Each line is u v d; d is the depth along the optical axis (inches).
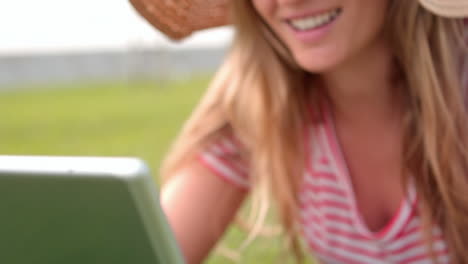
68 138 253.4
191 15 55.1
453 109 48.8
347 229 55.7
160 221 24.3
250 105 56.1
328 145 55.8
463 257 51.3
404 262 53.4
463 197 49.7
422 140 51.1
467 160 49.5
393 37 49.9
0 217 25.5
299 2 44.6
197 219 56.1
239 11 53.9
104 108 372.2
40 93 500.7
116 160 23.8
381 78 52.6
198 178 56.9
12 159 24.4
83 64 669.9
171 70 649.0
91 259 25.8
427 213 50.6
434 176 50.9
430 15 47.9
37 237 25.7
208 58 818.2
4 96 475.2
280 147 56.7
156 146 224.8
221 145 57.6
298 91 56.7
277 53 55.3
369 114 54.1
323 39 45.5
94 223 24.6
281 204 58.6
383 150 53.9
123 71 697.6
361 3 45.4
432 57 48.7
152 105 381.1
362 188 55.4
